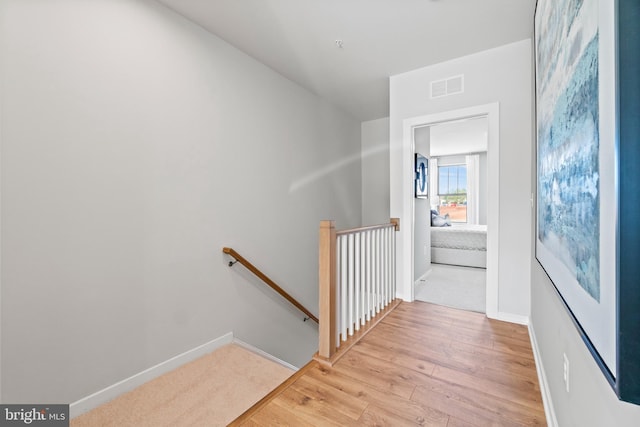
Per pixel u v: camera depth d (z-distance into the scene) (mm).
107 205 1783
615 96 492
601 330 588
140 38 1938
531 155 2361
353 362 1935
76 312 1651
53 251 1568
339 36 2453
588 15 665
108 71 1779
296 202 3469
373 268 2656
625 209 471
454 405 1519
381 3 2049
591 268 654
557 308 1233
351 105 4215
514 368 1853
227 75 2561
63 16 1595
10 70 1424
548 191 1240
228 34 2434
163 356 2062
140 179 1947
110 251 1798
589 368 797
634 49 456
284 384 1702
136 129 1923
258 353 2662
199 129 2326
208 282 2393
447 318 2672
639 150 457
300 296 3518
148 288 1988
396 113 3168
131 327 1892
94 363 1717
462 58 2770
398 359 1970
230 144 2598
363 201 5027
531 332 2232
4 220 1416
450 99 2830
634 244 467
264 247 2992
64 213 1607
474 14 2156
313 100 3748
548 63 1204
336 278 2039
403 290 3164
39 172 1519
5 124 1414
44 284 1537
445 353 2045
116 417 1624
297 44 2580
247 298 2756
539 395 1591
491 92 2623
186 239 2229
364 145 5004
